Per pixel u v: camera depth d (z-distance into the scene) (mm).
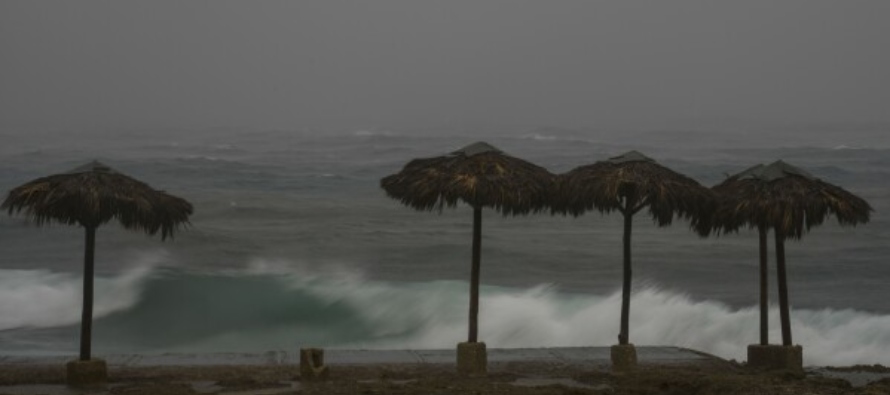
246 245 51344
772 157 108500
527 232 58688
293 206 68062
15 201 20328
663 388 19750
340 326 33562
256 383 20312
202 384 20422
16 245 49312
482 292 37812
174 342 31375
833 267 47562
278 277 41844
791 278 45094
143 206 20516
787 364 22188
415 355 24297
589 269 46906
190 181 84125
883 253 51094
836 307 37281
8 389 19781
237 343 31438
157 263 45219
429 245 52719
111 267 43812
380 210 67250
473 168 21156
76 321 33812
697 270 46594
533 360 23547
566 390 19312
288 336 32281
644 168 21594
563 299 36719
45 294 37156
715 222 22547
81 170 20562
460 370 21406
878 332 33125
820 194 21672
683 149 129625
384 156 114375
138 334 32281
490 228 60250
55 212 20328
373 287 39094
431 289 38375
